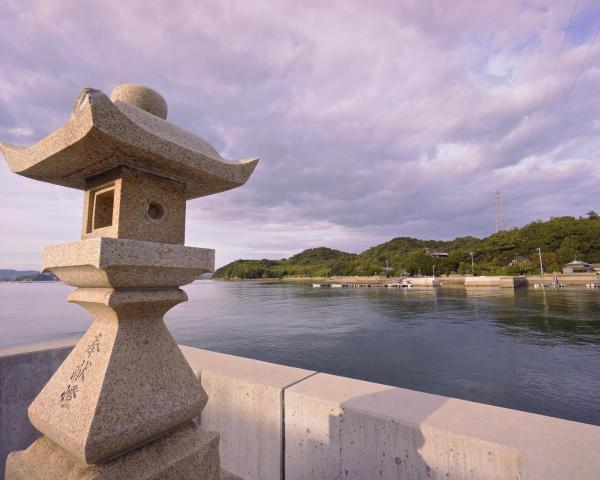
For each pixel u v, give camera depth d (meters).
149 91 2.45
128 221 2.02
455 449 2.01
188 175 2.23
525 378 17.94
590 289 66.19
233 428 3.01
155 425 1.85
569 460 1.72
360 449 2.33
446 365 20.80
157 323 2.14
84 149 1.84
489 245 112.62
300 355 24.03
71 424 1.72
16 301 72.44
